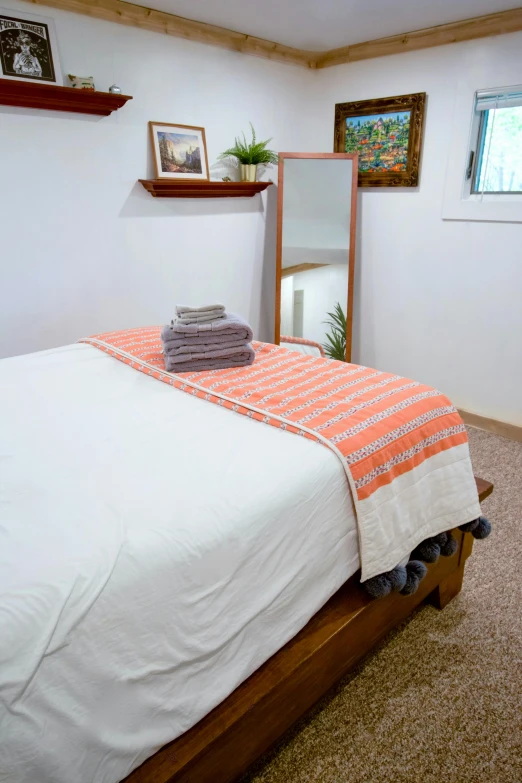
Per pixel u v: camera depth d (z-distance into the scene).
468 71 2.66
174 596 0.96
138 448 1.30
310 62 3.32
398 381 1.68
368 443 1.31
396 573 1.33
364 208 3.30
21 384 1.74
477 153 2.80
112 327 2.80
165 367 1.83
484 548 2.00
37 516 1.03
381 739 1.31
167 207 2.85
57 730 0.82
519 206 2.61
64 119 2.36
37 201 2.38
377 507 1.29
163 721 0.96
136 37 2.51
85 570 0.89
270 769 1.25
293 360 1.95
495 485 2.42
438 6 2.39
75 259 2.57
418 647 1.58
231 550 1.04
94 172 2.53
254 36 2.91
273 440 1.32
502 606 1.73
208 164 2.97
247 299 3.44
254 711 1.09
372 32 2.81
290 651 1.20
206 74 2.83
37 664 0.79
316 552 1.20
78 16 2.31
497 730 1.33
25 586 0.85
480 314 2.90
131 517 1.02
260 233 3.38
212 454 1.26
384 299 3.34
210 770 1.04
